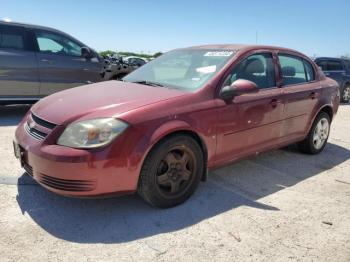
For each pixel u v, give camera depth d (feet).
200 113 11.22
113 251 8.87
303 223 10.67
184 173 11.32
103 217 10.43
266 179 14.05
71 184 9.54
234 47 13.96
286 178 14.26
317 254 9.18
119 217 10.47
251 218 10.81
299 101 15.37
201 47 15.01
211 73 12.46
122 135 9.63
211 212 11.07
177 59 14.44
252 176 14.28
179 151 11.06
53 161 9.45
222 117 11.91
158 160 10.37
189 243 9.37
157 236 9.61
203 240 9.53
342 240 9.87
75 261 8.42
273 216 11.01
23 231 9.51
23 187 12.05
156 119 10.21
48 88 24.32
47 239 9.22
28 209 10.65
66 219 10.23
